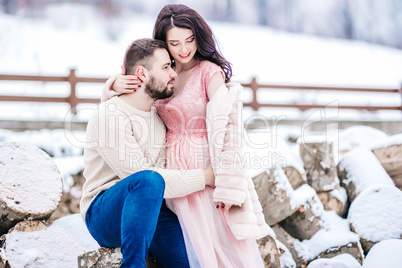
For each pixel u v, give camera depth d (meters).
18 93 13.39
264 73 25.89
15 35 25.73
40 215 3.23
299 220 4.12
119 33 30.59
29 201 3.20
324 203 4.67
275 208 4.00
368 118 14.24
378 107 13.20
